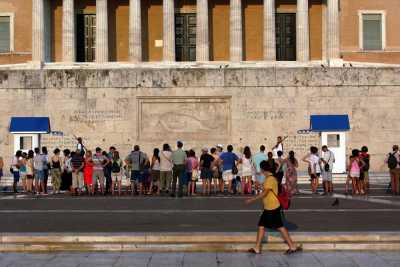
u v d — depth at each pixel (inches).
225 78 2166.6
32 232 922.1
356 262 761.6
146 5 2741.1
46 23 2669.8
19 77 2167.8
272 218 820.6
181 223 1023.0
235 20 2581.2
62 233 901.2
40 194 1619.1
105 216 1123.9
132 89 2165.4
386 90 2166.6
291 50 2733.8
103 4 2598.4
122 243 863.1
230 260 781.9
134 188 1606.8
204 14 2581.2
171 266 747.4
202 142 2159.2
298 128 2156.7
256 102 2165.4
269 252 836.6
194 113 2166.6
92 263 764.0
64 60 2591.0
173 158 1507.1
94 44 2721.5
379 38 2760.8
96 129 2161.7
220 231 925.8
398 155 1577.3
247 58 2746.1
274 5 2640.3
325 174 1577.3
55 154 1637.6
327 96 2164.1
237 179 1625.2
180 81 2164.1
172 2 2598.4
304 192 1630.2
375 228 949.8
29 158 1685.5
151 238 871.7
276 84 2165.4
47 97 2167.8
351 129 2159.2
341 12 2751.0
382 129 2159.2
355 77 2165.4
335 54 2598.4
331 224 999.6
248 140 2159.2
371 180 2009.1
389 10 2746.1
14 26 2733.8
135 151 1604.3
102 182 1605.6
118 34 2755.9
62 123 2161.7
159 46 2738.7
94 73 2166.6
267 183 823.7
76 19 2721.5
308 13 2704.2
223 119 2166.6
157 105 2167.8
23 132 2034.9
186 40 2731.3
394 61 2746.1
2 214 1161.4
